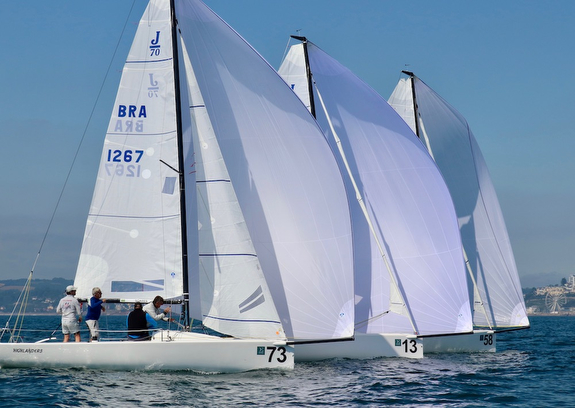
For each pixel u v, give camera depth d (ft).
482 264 307.37
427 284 267.39
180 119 219.61
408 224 268.62
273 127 233.14
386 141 270.67
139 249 217.36
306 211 231.30
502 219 311.68
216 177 217.97
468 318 270.26
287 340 213.66
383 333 262.67
